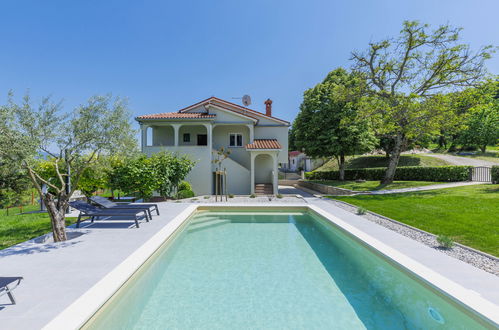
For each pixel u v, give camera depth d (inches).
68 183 410.3
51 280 153.6
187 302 153.6
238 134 815.7
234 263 218.4
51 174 469.4
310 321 133.9
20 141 192.9
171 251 250.8
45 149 229.5
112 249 214.4
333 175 1105.4
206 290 169.0
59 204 242.4
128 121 267.6
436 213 340.2
